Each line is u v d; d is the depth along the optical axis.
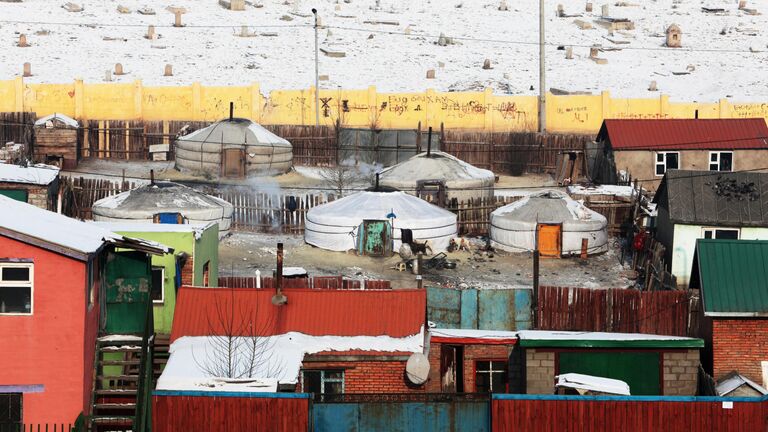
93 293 77.56
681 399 72.06
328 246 142.25
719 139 164.38
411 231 141.00
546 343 86.44
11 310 73.94
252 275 128.88
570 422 72.00
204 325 83.88
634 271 136.75
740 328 90.44
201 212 142.12
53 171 138.62
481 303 103.31
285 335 83.38
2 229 73.06
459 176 159.75
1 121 181.25
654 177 164.88
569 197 146.88
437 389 90.62
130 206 141.25
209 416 71.44
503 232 143.62
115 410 77.06
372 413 73.12
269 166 176.12
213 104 199.75
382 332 84.00
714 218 127.50
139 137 186.62
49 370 74.19
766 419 72.12
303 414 71.56
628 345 86.31
